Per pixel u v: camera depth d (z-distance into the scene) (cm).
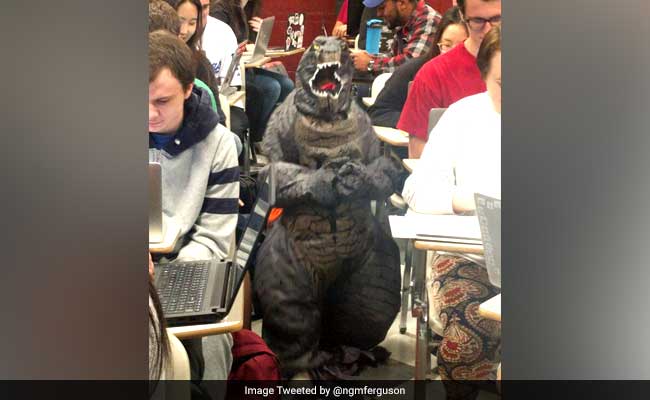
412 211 177
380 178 181
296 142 182
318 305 183
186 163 173
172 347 145
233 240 175
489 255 168
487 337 174
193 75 172
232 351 172
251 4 181
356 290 183
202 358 165
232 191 175
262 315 185
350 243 182
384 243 182
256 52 183
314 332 181
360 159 181
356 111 180
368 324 183
